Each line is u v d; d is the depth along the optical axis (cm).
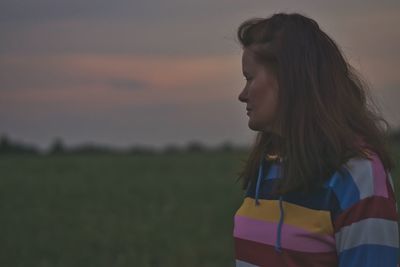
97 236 1189
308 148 214
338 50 229
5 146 3953
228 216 1433
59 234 1219
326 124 214
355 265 206
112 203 1734
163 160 3045
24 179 2302
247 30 233
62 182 2230
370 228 205
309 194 215
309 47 223
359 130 220
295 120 218
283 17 231
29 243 1125
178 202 1709
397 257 210
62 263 1000
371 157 211
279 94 221
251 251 229
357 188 208
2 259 1016
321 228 213
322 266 214
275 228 223
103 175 2498
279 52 223
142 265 957
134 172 2612
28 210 1570
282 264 220
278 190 219
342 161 210
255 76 227
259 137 244
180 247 1072
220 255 1005
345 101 221
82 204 1709
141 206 1655
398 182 517
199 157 3169
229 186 2045
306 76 220
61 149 3772
